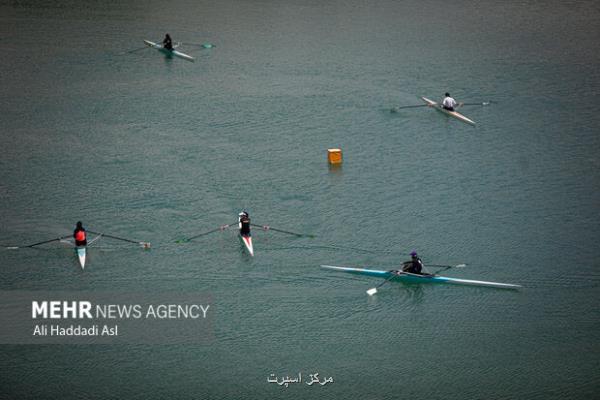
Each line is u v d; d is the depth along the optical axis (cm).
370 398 17312
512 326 19425
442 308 19988
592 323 19512
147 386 17438
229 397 17225
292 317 19600
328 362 18325
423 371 18125
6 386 17275
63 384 17400
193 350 18538
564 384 17762
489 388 17638
